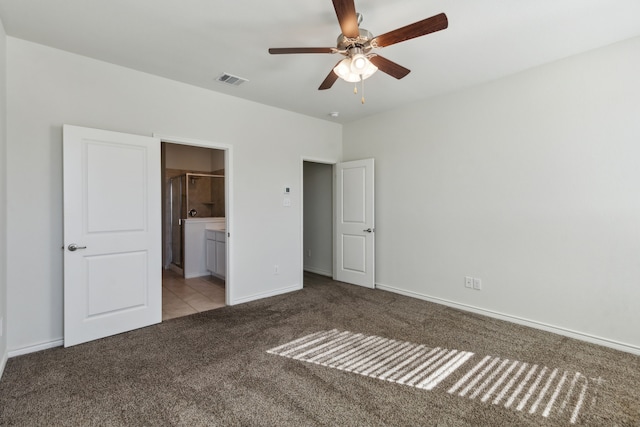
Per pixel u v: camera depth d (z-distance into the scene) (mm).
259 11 2139
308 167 5707
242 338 2801
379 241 4426
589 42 2541
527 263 3057
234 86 3439
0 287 2182
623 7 2090
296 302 3838
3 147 2307
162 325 3102
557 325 2883
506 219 3191
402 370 2256
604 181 2613
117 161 2848
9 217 2428
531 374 2197
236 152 3770
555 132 2863
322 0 2021
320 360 2398
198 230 5340
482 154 3359
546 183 2926
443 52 2695
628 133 2496
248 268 3902
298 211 4418
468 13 2154
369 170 4422
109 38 2477
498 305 3270
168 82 3238
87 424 1698
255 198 3953
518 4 2064
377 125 4422
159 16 2189
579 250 2750
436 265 3785
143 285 3031
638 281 2471
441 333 2902
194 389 2018
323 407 1842
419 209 3945
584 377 2154
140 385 2059
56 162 2631
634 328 2490
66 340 2602
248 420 1731
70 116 2695
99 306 2766
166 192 6207
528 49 2650
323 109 4219
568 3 2051
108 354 2486
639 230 2463
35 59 2541
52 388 2020
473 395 1957
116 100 2926
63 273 2641
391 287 4285
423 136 3885
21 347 2482
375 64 2242
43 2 2025
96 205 2734
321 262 5496
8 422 1706
